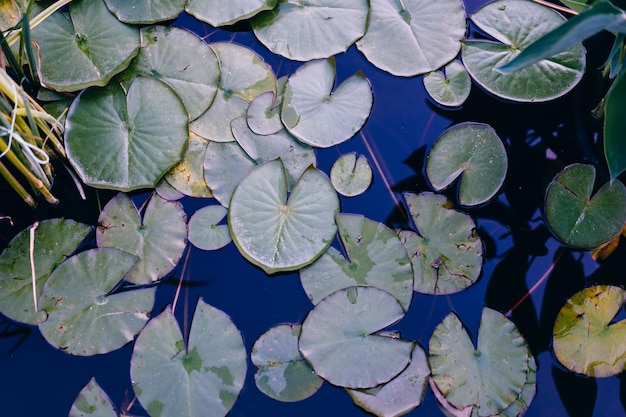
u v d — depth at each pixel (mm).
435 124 1830
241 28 1861
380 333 1691
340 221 1729
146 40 1806
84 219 1764
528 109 1846
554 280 1748
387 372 1660
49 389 1679
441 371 1671
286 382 1666
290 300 1724
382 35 1839
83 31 1790
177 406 1648
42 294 1688
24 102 1646
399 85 1849
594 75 1860
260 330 1707
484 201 1763
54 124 1735
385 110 1834
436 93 1823
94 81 1765
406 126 1826
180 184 1752
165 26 1813
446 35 1845
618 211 1741
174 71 1796
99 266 1701
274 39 1828
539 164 1816
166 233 1729
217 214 1741
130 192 1760
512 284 1743
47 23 1786
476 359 1679
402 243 1726
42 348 1694
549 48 1533
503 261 1756
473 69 1829
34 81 1788
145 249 1719
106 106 1761
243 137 1771
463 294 1736
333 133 1780
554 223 1744
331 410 1677
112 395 1672
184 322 1706
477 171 1768
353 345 1670
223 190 1751
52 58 1773
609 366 1692
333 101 1796
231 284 1730
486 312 1704
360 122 1791
